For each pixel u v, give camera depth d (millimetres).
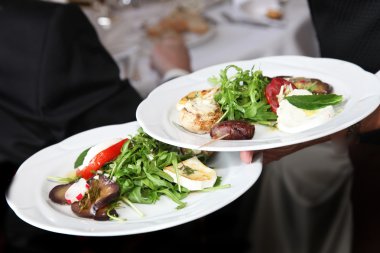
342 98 724
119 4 1504
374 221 1188
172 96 800
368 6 864
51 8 928
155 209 644
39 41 908
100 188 644
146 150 694
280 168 1162
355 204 1225
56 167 720
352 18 884
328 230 1164
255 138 691
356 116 659
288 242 1174
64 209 650
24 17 918
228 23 1372
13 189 679
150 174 667
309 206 1152
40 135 903
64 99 928
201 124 709
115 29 1342
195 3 1488
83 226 608
